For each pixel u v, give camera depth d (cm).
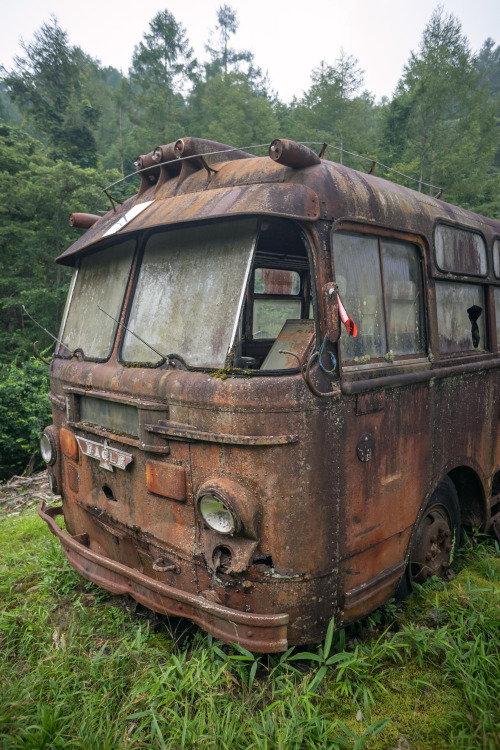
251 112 2627
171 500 270
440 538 365
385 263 302
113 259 350
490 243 429
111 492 324
